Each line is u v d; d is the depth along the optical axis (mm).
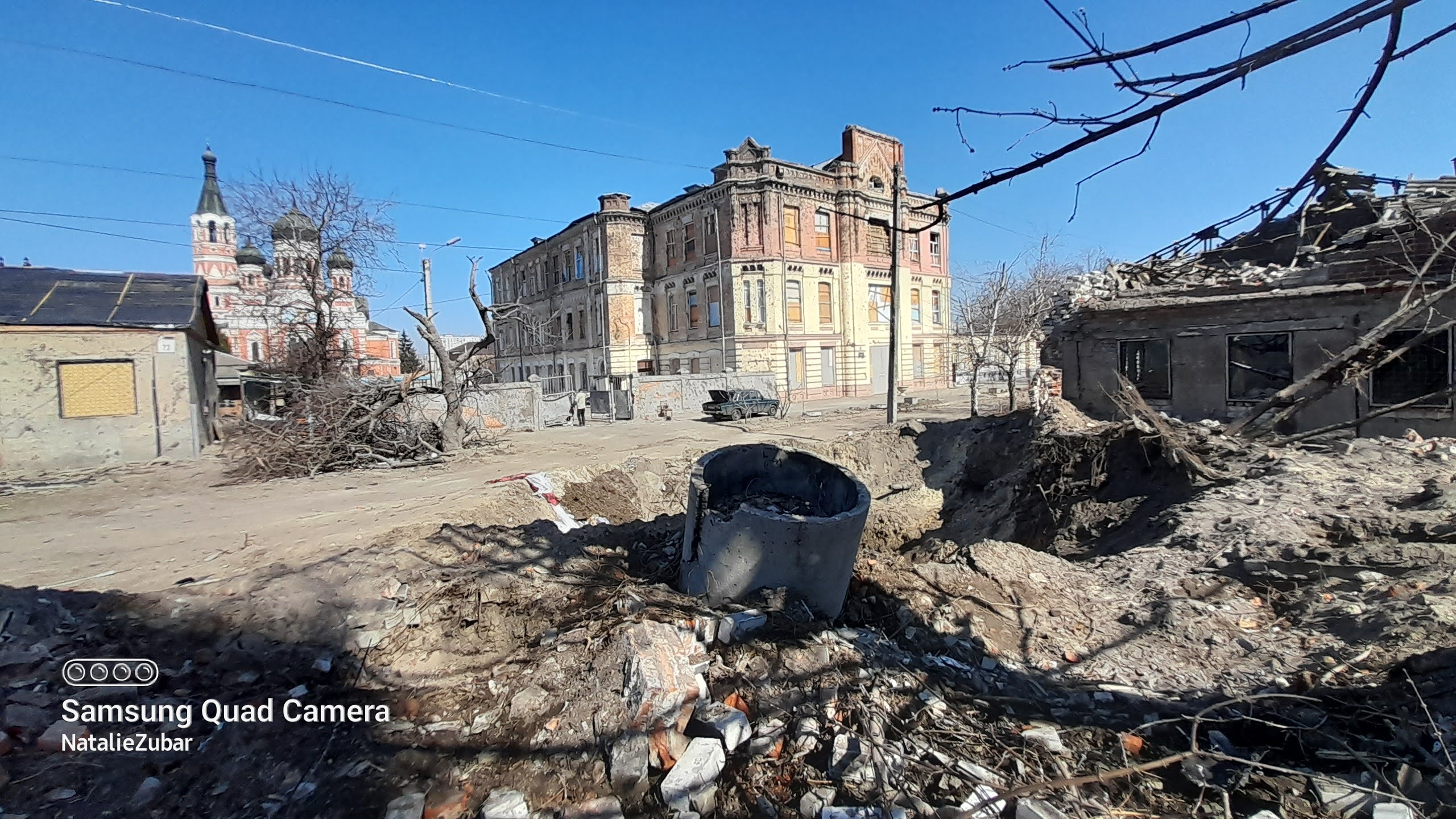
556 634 4637
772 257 33656
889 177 39719
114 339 14625
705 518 5211
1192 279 15477
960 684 4180
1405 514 6004
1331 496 7043
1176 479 8914
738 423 25984
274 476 13242
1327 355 11039
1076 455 10922
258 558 7125
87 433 14461
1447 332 10688
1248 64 2555
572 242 43281
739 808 3104
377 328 57656
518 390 24672
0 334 13688
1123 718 3854
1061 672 4453
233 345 44031
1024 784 3102
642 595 5020
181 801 3123
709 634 4324
